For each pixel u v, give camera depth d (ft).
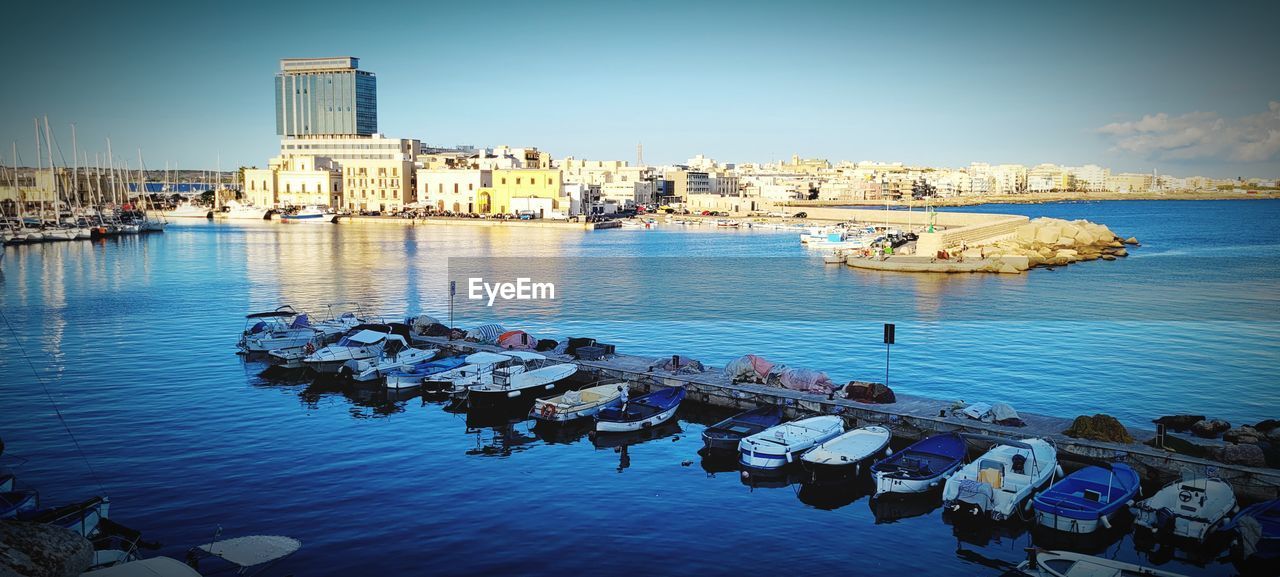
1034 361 187.11
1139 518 94.89
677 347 204.03
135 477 110.73
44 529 69.56
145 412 142.41
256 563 83.25
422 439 131.64
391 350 178.70
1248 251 495.41
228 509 100.32
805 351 199.11
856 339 214.69
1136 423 139.64
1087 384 166.30
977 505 98.12
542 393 160.15
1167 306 270.87
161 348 196.95
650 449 128.88
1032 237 499.51
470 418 144.66
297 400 153.79
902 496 107.45
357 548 90.12
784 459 116.88
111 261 418.31
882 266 388.16
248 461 118.42
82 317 241.35
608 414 137.18
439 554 89.04
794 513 102.94
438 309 261.85
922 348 202.28
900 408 136.77
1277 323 237.45
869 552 91.81
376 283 326.85
